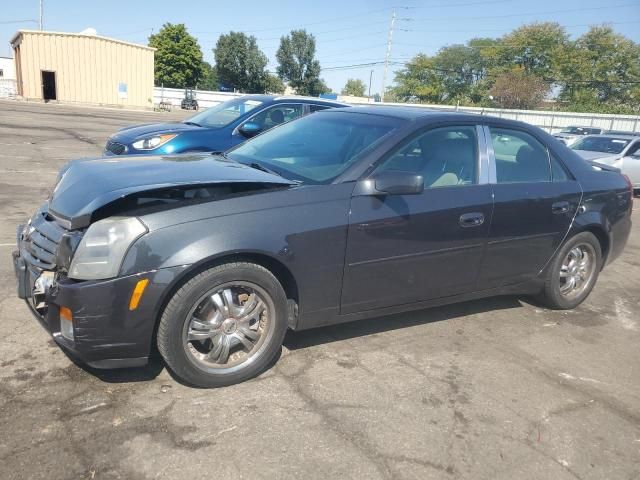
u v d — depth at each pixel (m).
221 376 3.06
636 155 13.48
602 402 3.31
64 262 2.76
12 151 12.14
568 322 4.55
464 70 72.88
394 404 3.07
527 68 66.56
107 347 2.76
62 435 2.57
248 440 2.65
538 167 4.35
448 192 3.75
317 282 3.28
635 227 9.23
